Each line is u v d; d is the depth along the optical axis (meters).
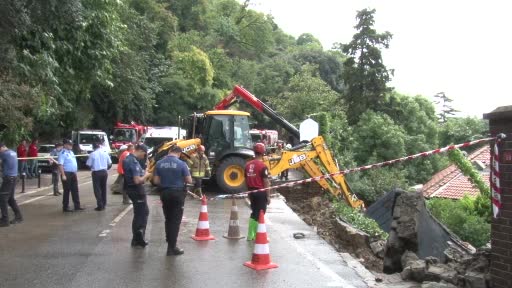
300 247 10.03
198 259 8.78
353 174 32.16
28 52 15.14
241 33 84.50
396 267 9.45
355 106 40.09
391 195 15.44
